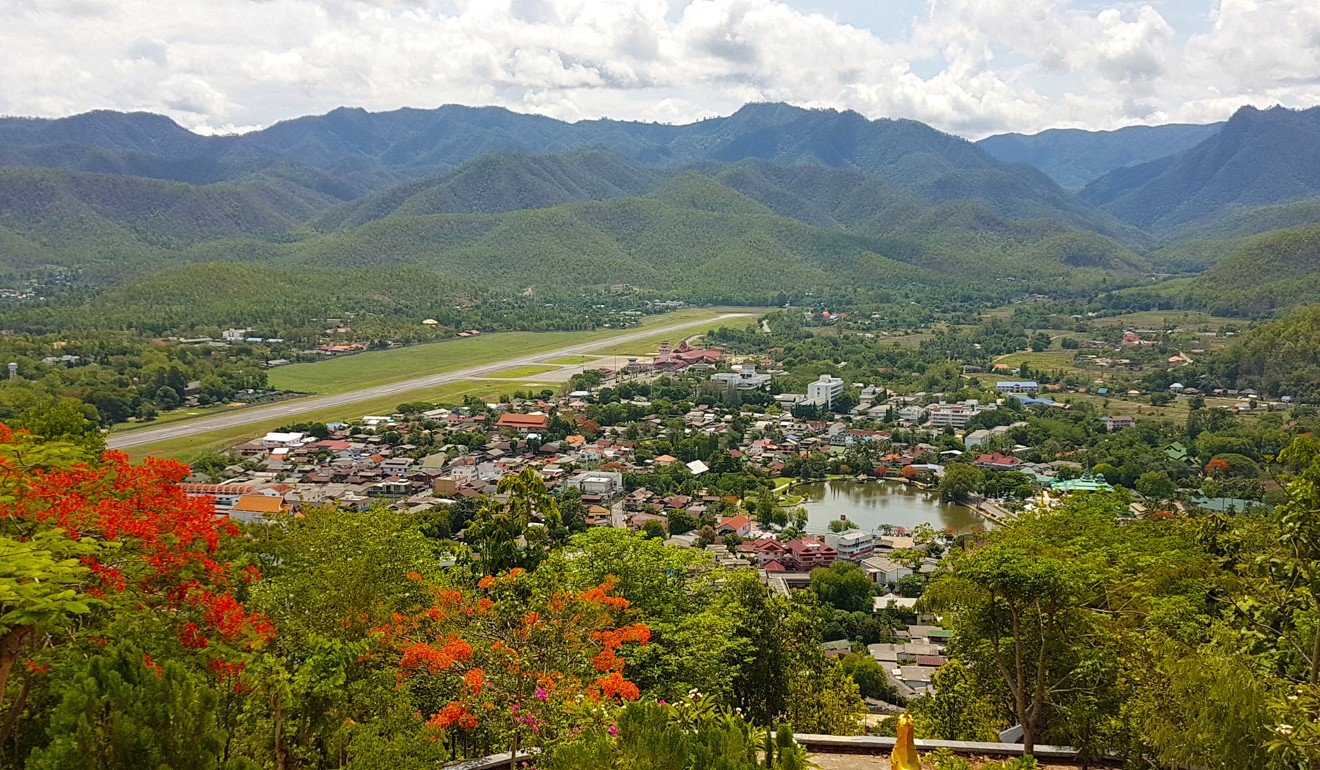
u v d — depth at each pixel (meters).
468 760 22.56
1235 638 24.83
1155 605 27.30
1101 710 24.91
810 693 36.09
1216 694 21.02
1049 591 24.42
